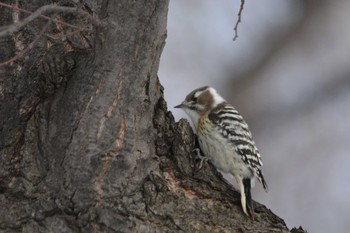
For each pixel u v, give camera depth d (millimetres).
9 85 11516
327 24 22812
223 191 12461
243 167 14344
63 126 11352
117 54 11211
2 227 11164
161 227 11523
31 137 11562
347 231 20500
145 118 11641
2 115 11531
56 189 11258
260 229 12172
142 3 11180
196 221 11836
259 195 21016
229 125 14258
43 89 11578
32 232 11117
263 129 21859
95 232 11141
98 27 11180
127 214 11375
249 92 21953
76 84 11359
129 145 11391
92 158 11211
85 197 11219
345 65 22891
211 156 14422
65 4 11570
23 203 11281
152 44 11328
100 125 11242
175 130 12406
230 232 11938
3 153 11539
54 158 11352
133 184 11531
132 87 11320
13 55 11484
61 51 11469
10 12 11578
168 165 12227
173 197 11922
